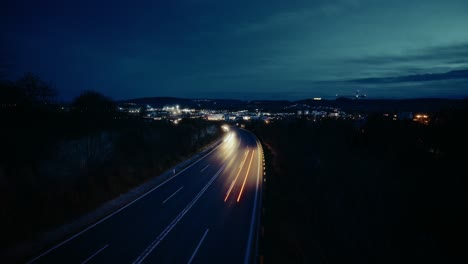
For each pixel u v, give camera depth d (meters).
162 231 14.74
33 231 13.16
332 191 30.38
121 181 21.62
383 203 26.61
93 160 22.16
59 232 13.74
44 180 16.88
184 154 38.22
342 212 24.67
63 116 23.62
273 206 19.78
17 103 20.98
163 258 12.06
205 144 51.88
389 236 20.80
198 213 17.61
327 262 15.13
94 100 30.20
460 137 30.28
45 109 23.05
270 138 69.38
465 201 21.95
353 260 16.88
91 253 12.12
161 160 30.50
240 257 12.34
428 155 35.22
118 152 25.98
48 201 15.29
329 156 49.06
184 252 12.65
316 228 19.73
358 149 48.91
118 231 14.45
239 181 26.52
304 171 37.78
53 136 19.91
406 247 19.20
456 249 17.73
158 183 24.75
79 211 16.16
